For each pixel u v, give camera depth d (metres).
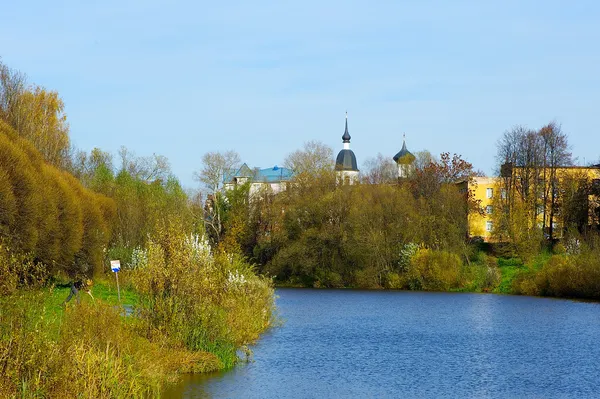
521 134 92.38
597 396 24.28
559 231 90.12
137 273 27.45
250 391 23.17
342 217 87.62
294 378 25.97
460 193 91.38
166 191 83.44
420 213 84.44
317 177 94.19
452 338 37.97
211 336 27.05
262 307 40.28
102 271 53.72
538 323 45.34
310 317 48.72
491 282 74.56
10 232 37.62
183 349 25.95
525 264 78.56
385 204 85.12
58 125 65.31
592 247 73.19
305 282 86.50
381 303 61.25
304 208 88.94
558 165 91.19
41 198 41.12
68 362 16.16
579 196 86.38
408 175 108.25
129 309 32.03
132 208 66.06
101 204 60.59
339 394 23.88
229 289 35.47
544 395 24.31
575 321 46.47
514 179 91.12
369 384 25.61
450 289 76.56
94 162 91.50
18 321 15.58
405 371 28.19
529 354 32.59
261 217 96.00
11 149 39.34
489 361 30.78
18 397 14.54
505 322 45.84
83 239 50.25
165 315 25.91
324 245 85.56
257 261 91.25
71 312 20.30
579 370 28.77
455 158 102.06
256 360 29.41
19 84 62.31
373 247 82.75
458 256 78.19
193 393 22.36
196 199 98.31
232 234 89.25
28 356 15.19
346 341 36.19
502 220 84.56
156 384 21.11
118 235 63.53
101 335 20.03
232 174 98.69
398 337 38.12
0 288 15.58
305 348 33.44
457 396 24.08
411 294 72.31
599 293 63.66
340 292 75.81
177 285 26.67
